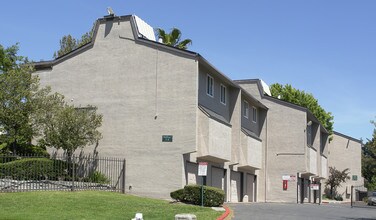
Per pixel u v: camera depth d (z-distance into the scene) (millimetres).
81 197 21000
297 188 42438
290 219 20766
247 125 39375
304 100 62438
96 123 27484
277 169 42906
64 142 26562
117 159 27766
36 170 24359
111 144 28484
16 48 31828
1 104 26250
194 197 24438
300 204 37844
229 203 30156
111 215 17219
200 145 27578
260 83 44156
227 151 30453
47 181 23422
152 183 27281
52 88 30453
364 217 25141
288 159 42688
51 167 25109
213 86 31453
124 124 28422
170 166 27094
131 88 28578
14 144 26938
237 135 34406
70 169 26516
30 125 26844
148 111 28000
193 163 28391
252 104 41125
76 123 26625
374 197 49656
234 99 34781
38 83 28516
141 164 27688
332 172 62281
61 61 30562
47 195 20469
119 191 27516
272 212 24125
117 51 29234
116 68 29125
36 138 29828
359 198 64250
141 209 19406
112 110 28812
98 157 28594
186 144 26953
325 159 55438
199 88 28953
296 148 42656
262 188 42844
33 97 27203
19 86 26641
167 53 28031
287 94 62719
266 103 43812
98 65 29594
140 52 28672
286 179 42250
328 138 61438
